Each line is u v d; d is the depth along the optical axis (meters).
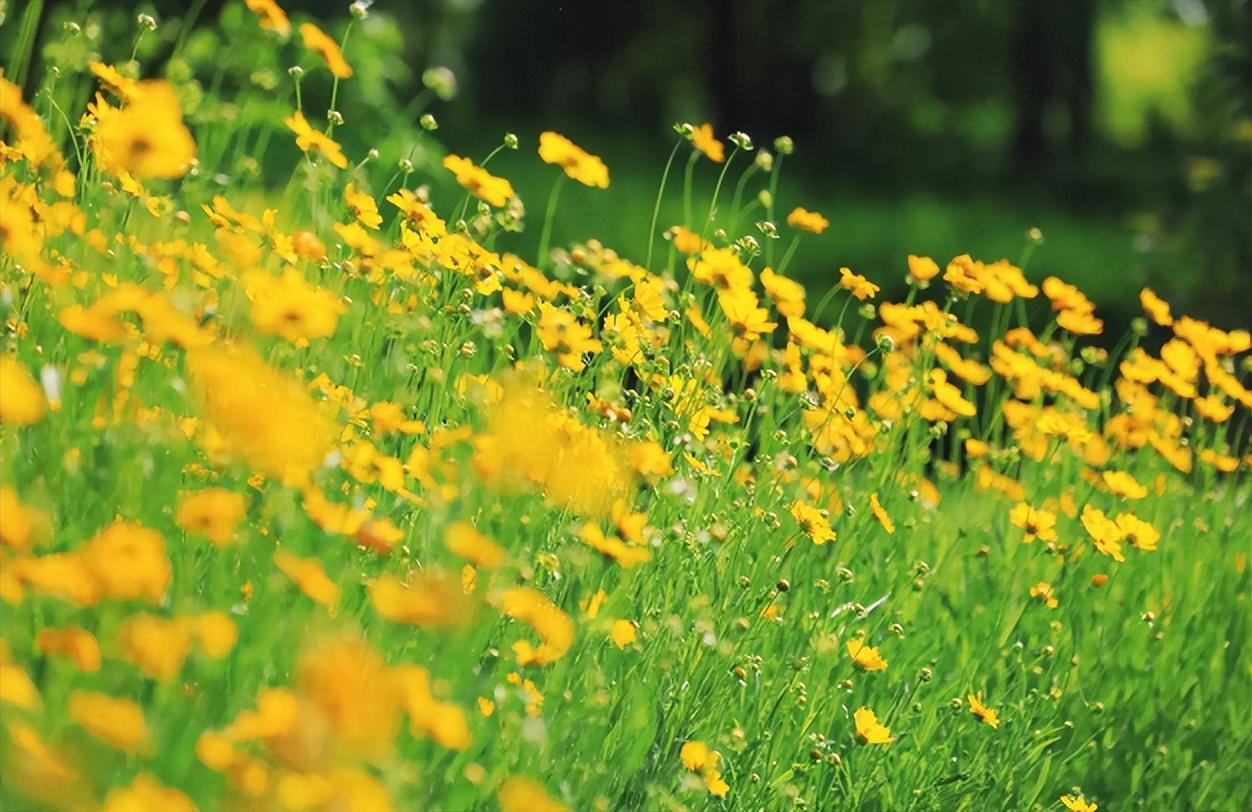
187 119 5.66
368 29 12.18
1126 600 6.18
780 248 20.73
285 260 4.73
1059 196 32.66
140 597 2.80
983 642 5.61
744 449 5.23
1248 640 6.29
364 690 2.55
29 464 3.49
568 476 3.69
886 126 43.09
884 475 5.66
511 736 3.46
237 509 3.03
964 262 6.14
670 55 44.16
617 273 5.48
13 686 2.45
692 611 4.50
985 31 40.50
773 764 4.65
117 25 9.83
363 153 14.25
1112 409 8.76
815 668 4.89
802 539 5.16
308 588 3.02
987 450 6.62
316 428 2.99
